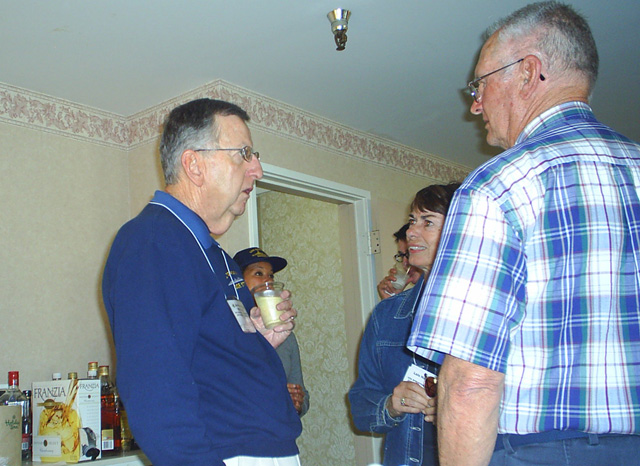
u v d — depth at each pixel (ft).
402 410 4.87
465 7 6.57
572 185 2.57
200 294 3.61
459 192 2.69
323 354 11.67
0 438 5.46
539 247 2.54
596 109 9.84
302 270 12.30
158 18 6.41
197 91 8.23
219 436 3.53
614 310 2.46
